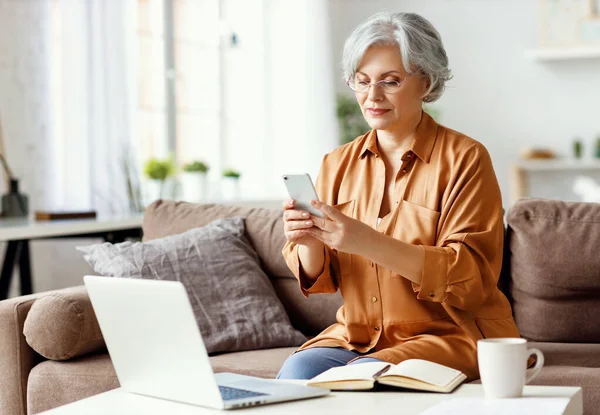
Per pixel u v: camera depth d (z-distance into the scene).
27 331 2.05
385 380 1.40
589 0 6.43
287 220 1.68
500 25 6.74
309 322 2.46
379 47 1.77
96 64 4.19
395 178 1.84
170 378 1.36
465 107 6.84
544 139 6.71
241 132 5.82
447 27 6.85
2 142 3.68
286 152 6.00
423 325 1.78
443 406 1.27
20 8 3.90
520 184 6.50
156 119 5.13
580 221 2.23
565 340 2.23
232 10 5.76
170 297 1.28
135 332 1.38
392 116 1.79
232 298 2.32
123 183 4.30
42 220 3.28
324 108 6.07
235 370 2.05
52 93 4.05
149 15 5.07
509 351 1.31
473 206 1.76
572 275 2.18
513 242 2.27
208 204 2.66
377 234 1.64
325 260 1.84
